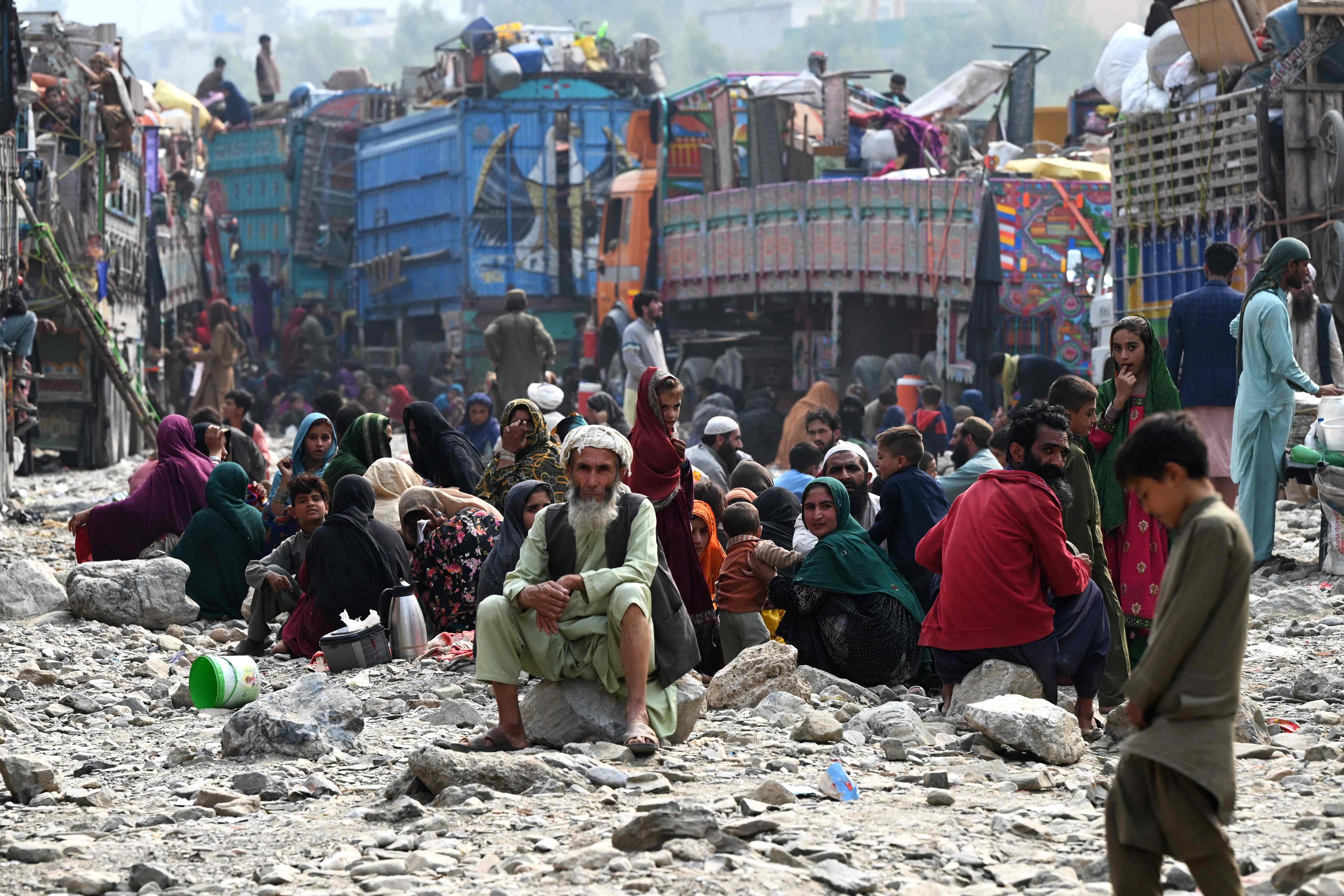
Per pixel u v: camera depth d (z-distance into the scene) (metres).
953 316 51.62
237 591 24.83
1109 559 16.88
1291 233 34.22
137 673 20.03
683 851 10.66
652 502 17.80
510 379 43.09
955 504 15.92
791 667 17.11
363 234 98.31
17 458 44.56
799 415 49.59
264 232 105.12
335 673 20.11
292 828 12.20
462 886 10.19
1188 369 25.06
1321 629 20.58
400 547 21.66
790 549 20.69
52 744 16.03
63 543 34.53
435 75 93.00
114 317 59.19
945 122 67.25
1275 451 24.39
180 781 14.04
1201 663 8.26
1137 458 8.45
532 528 14.84
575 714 14.62
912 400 52.62
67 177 54.47
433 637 21.94
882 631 17.86
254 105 115.69
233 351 67.44
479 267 85.50
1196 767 8.20
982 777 13.23
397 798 13.05
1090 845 10.90
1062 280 49.56
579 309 86.56
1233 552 8.20
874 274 54.69
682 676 14.91
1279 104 34.69
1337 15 33.72
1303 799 12.12
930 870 10.33
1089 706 15.23
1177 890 9.95
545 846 11.06
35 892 10.61
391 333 99.31
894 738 14.75
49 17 54.53
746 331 65.19
